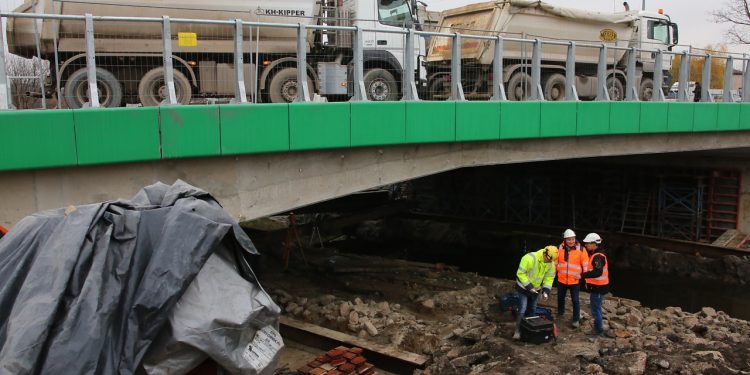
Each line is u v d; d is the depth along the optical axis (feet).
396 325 36.11
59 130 22.38
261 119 27.22
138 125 24.06
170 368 11.84
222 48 37.09
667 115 48.91
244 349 12.80
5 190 22.18
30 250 12.41
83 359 10.79
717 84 151.74
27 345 10.42
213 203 15.14
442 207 85.40
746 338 33.17
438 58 55.98
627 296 55.36
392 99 41.60
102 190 24.21
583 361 28.48
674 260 62.23
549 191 74.59
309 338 35.40
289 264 54.44
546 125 40.22
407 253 74.79
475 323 35.47
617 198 70.54
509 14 52.19
